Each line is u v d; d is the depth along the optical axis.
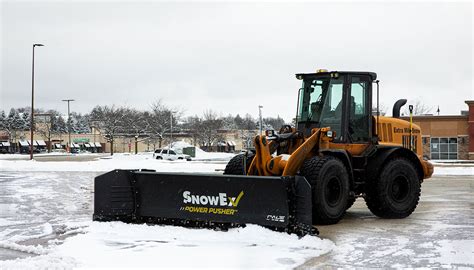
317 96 12.25
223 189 9.92
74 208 14.02
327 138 11.02
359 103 12.14
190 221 10.31
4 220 11.95
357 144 11.95
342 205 11.02
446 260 7.99
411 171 12.29
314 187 10.43
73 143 103.56
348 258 8.13
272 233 9.23
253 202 9.63
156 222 10.77
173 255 8.18
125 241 9.21
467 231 10.45
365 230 10.55
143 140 86.75
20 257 8.22
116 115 82.94
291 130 12.12
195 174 10.18
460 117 51.44
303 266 7.61
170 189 10.49
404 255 8.32
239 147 92.62
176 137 89.00
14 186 20.73
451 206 14.58
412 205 12.31
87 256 8.12
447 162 47.53
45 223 11.37
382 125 12.75
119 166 35.12
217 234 9.51
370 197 12.07
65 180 23.92
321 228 10.76
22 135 102.50
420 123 52.47
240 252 8.36
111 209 10.86
